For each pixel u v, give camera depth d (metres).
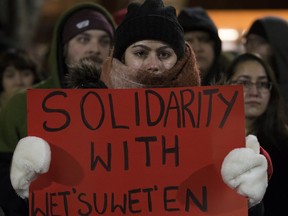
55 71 3.84
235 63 4.08
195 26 4.54
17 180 2.59
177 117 2.74
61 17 3.91
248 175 2.53
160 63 2.92
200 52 4.55
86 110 2.75
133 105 2.75
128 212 2.71
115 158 2.73
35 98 2.74
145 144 2.73
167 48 2.92
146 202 2.71
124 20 2.96
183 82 2.92
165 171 2.72
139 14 2.93
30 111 2.74
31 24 10.12
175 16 2.98
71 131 2.74
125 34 2.93
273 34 5.00
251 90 3.97
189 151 2.72
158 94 2.75
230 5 10.20
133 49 2.92
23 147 2.59
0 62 5.02
